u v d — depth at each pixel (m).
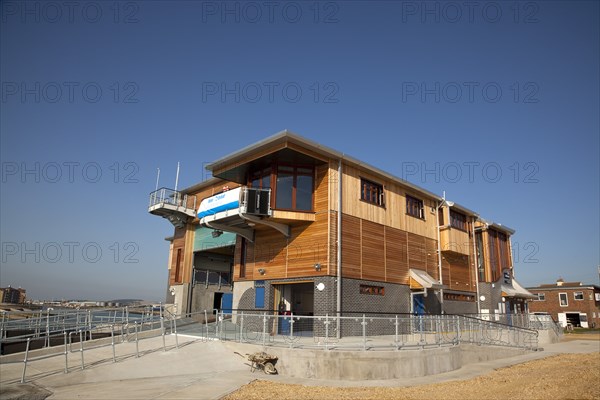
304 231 18.89
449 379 13.61
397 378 13.52
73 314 16.91
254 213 17.89
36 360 12.84
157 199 25.69
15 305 34.03
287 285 20.08
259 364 13.68
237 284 21.39
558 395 10.66
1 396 9.38
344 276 18.28
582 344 28.17
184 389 10.66
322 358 13.23
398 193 22.92
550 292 55.22
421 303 22.72
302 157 18.42
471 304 27.78
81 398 9.49
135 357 13.74
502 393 11.18
